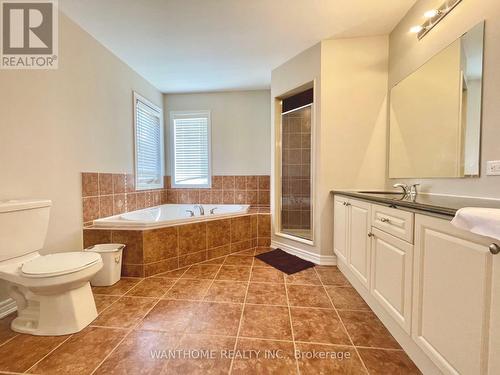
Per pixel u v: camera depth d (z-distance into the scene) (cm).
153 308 168
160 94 381
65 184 200
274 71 299
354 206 187
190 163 397
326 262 247
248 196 390
